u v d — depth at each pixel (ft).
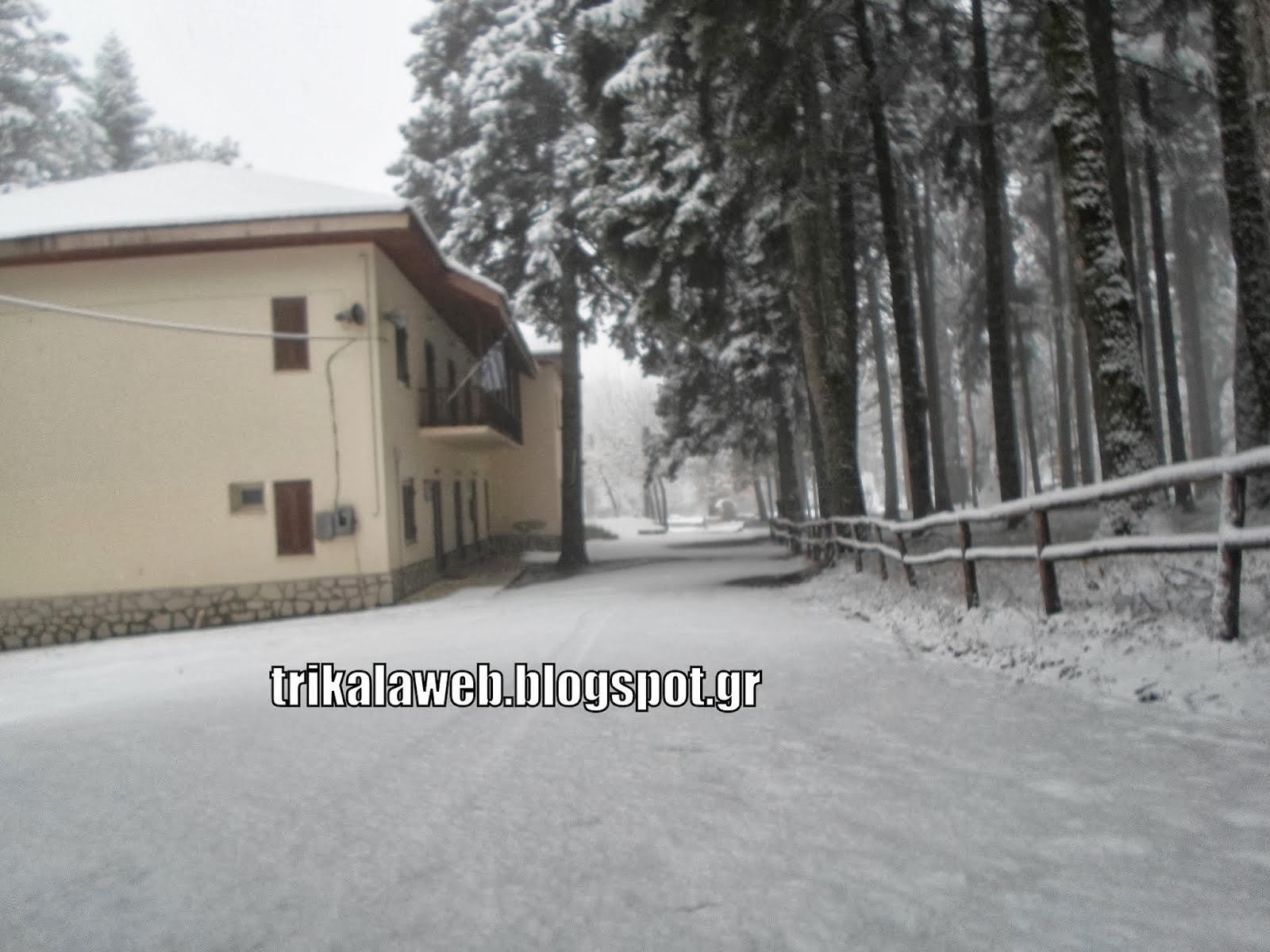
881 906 10.84
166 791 16.96
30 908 11.71
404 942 10.44
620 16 51.62
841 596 46.85
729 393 107.65
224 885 12.25
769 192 59.47
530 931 10.57
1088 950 9.57
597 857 12.80
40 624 63.10
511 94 92.07
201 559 63.62
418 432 75.97
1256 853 11.71
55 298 63.87
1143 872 11.38
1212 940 9.62
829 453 63.67
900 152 75.97
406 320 72.18
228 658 40.57
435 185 100.89
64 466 63.67
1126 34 60.64
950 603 34.50
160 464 63.72
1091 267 33.99
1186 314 117.91
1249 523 41.29
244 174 75.00
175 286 63.98
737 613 42.45
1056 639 24.94
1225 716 17.84
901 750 17.47
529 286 94.22
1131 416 33.22
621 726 20.94
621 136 66.44
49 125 121.49
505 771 17.37
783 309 84.38
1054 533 59.06
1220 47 43.16
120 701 29.27
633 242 63.36
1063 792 14.43
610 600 55.06
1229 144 43.37
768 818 14.08
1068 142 34.42
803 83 53.67
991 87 68.54
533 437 133.28
